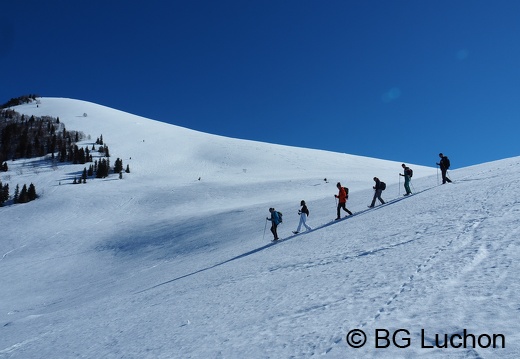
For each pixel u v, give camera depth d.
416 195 19.64
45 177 92.88
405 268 7.74
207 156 115.00
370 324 5.25
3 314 22.55
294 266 11.75
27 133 130.12
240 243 24.14
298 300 7.63
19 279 32.25
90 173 94.62
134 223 51.38
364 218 17.27
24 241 48.47
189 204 63.38
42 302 24.11
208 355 5.78
